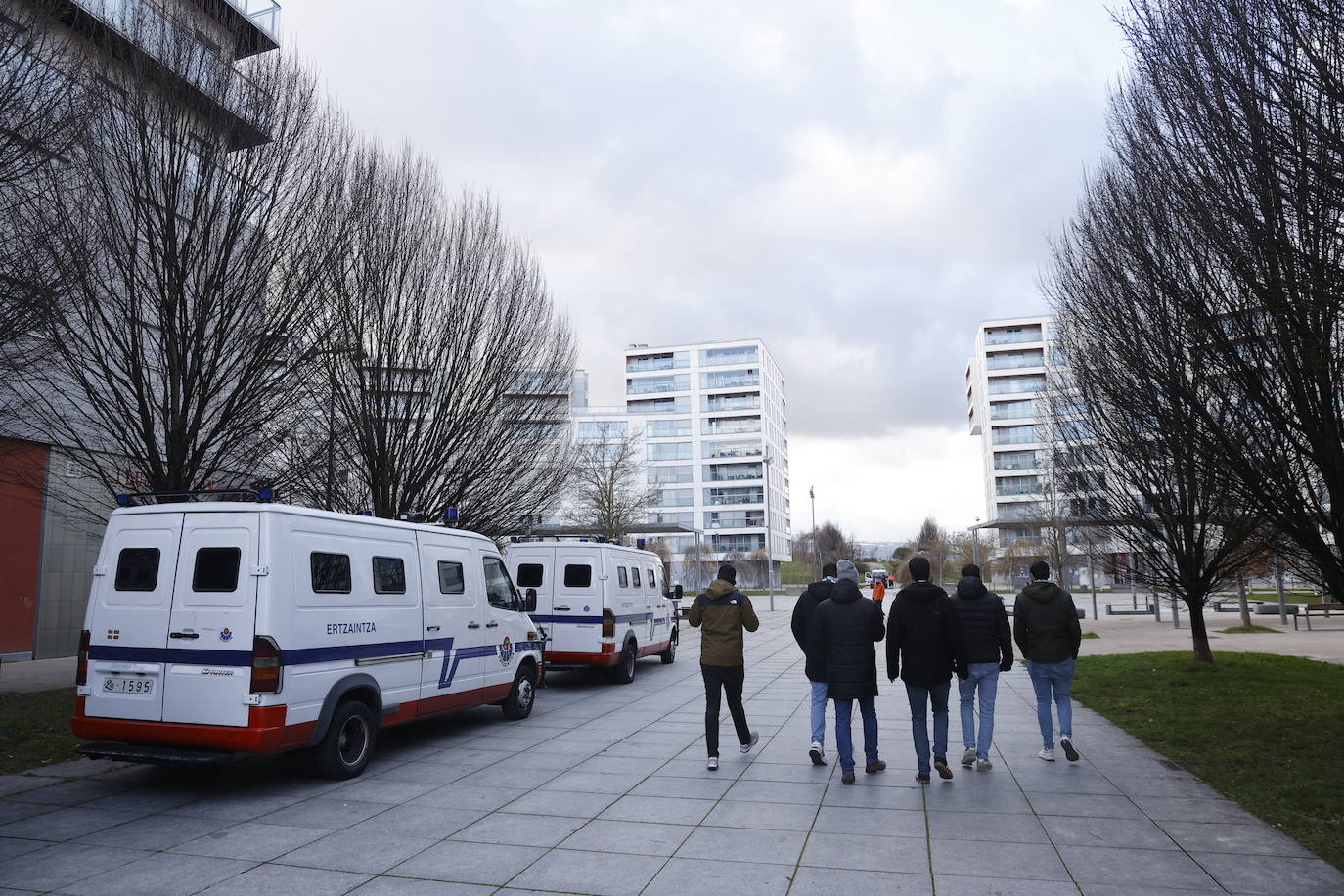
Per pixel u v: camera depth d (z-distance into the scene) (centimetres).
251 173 1099
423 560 916
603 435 5509
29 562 1536
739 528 9581
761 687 1374
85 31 953
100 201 977
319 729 726
